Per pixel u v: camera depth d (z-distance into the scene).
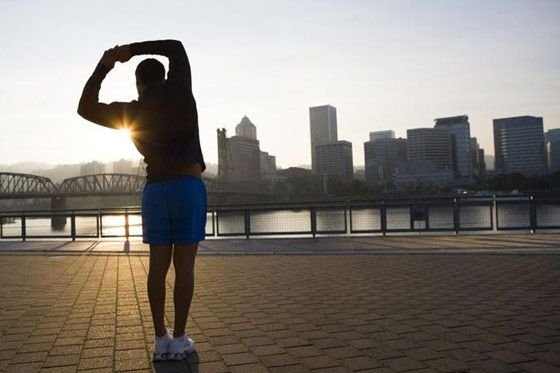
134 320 5.11
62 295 6.60
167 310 5.53
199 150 3.92
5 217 17.22
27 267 9.67
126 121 3.75
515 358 3.60
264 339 4.26
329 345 4.04
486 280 6.87
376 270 8.09
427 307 5.34
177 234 3.76
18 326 4.93
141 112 3.74
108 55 3.73
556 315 4.85
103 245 14.23
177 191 3.74
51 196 75.69
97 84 3.70
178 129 3.74
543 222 14.03
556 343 3.95
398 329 4.48
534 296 5.76
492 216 14.25
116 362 3.75
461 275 7.34
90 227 16.72
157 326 3.78
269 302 5.84
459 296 5.86
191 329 4.65
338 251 10.88
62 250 12.97
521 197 14.36
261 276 7.86
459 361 3.56
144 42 3.79
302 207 15.03
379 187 157.88
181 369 3.54
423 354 3.74
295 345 4.07
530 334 4.21
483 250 10.20
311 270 8.34
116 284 7.45
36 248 13.73
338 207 14.82
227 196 68.31
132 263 10.06
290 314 5.19
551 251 9.76
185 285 3.80
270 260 9.91
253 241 13.96
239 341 4.22
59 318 5.26
